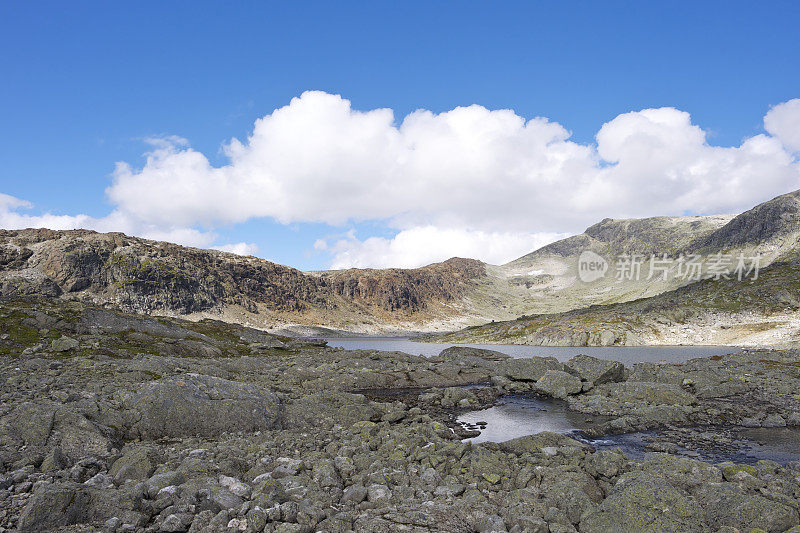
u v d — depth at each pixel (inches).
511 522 549.6
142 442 872.9
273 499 568.1
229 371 2098.9
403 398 1770.4
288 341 3959.2
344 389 1989.4
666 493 583.2
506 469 756.0
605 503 575.5
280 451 848.3
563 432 1189.1
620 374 1974.7
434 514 568.4
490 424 1312.7
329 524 517.0
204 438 967.0
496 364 2568.9
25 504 531.5
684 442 1058.1
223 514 517.7
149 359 1811.0
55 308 2603.3
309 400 1328.7
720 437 1092.5
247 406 1085.1
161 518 520.7
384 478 695.7
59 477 643.5
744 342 6540.4
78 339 2233.0
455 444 858.8
